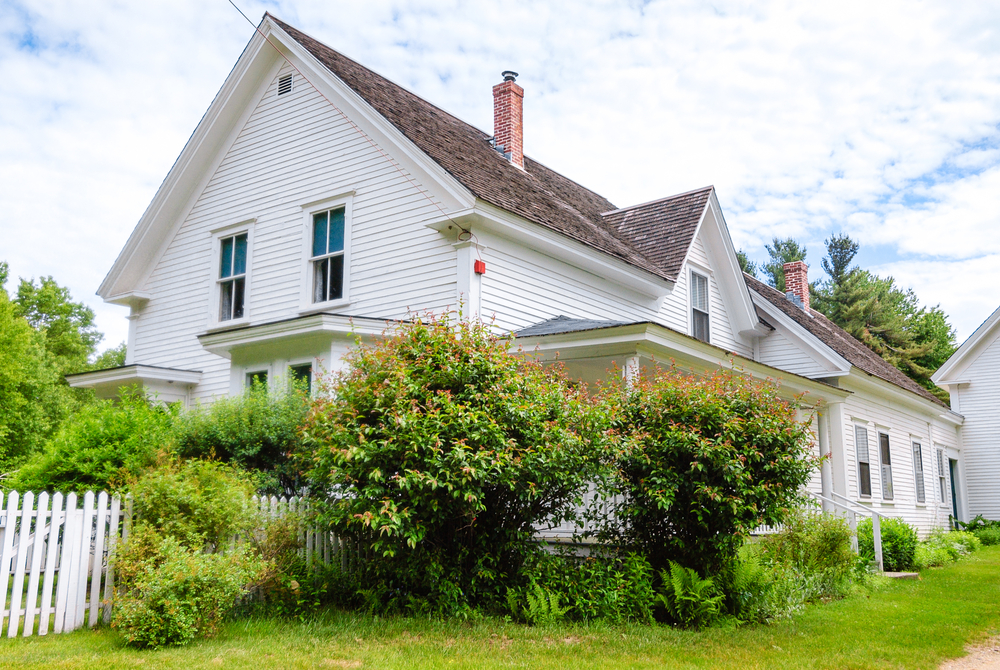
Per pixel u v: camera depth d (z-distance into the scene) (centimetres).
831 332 2564
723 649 722
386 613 827
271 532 824
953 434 2906
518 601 826
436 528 831
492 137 1892
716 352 1285
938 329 5103
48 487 1042
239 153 1639
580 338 1161
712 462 848
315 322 1194
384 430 759
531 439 807
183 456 1038
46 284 4709
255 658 631
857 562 1230
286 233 1523
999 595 1152
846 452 1952
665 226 1828
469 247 1255
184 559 710
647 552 913
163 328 1700
